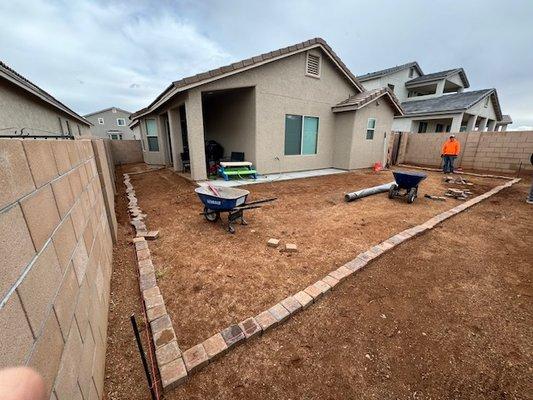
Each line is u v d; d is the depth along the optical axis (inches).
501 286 115.2
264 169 371.9
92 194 100.8
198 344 79.5
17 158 37.9
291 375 73.3
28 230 38.5
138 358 76.5
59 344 44.3
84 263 69.1
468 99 687.1
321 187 311.4
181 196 261.9
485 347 83.3
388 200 256.4
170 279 115.7
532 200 251.1
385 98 454.3
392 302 103.7
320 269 126.0
